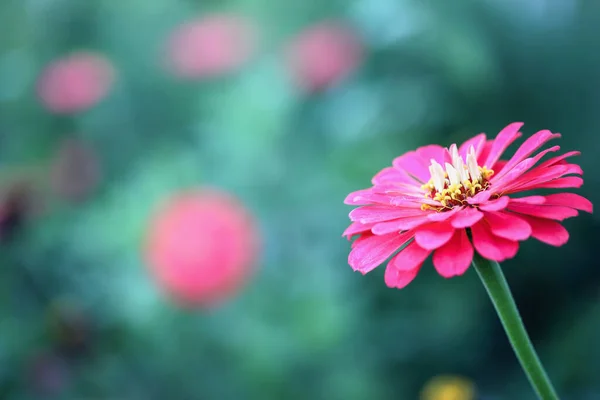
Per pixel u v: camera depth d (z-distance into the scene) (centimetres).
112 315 75
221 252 67
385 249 43
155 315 73
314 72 78
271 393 71
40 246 80
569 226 83
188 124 93
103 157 92
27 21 106
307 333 70
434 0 79
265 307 74
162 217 69
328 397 70
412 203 44
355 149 78
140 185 80
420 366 79
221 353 73
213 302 69
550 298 84
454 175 44
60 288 80
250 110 81
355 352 74
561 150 84
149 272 68
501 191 43
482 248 41
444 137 83
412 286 79
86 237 77
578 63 86
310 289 74
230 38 86
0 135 100
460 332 78
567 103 85
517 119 84
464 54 76
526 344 42
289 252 77
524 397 77
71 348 72
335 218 78
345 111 82
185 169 80
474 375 80
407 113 81
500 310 42
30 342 75
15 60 104
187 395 73
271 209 79
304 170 80
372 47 80
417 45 79
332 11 88
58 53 104
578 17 87
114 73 89
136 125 94
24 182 79
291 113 81
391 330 76
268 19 93
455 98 81
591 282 83
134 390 74
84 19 103
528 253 83
